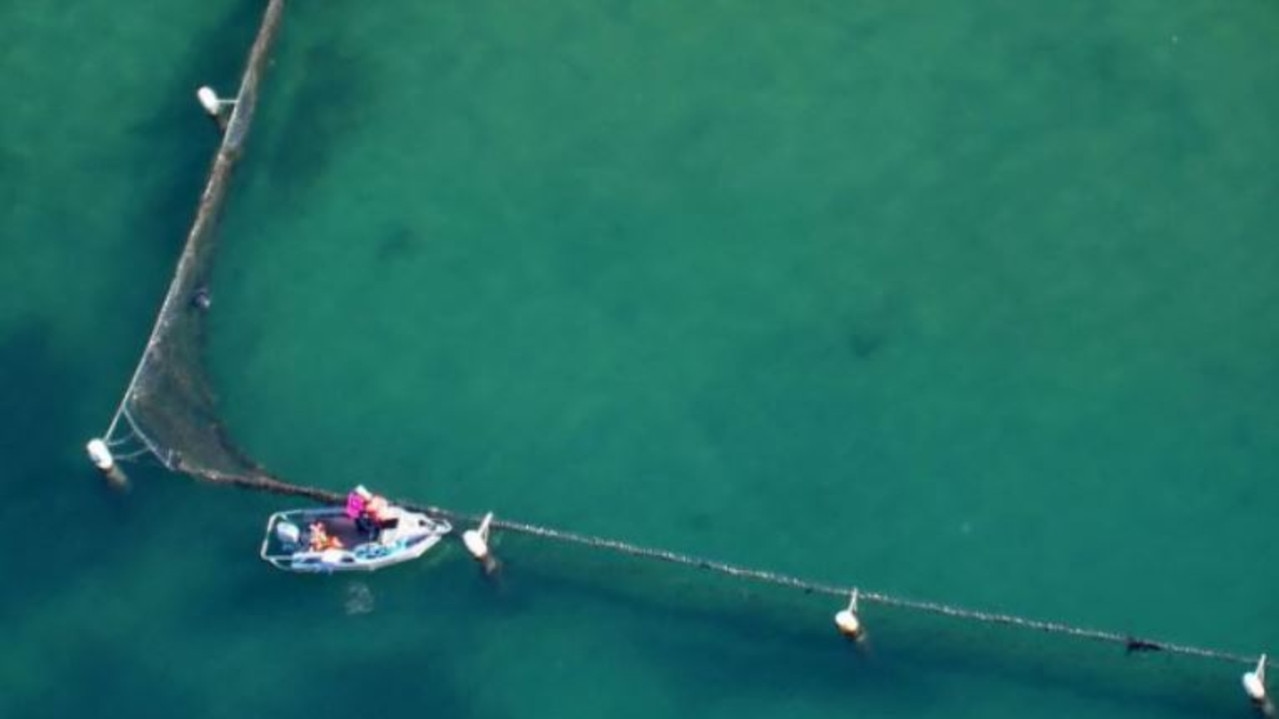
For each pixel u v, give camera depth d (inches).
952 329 6274.6
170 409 6230.3
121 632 6077.8
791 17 6742.1
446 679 5954.7
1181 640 5826.8
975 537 6003.9
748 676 5890.8
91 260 6545.3
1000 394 6181.1
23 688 6043.3
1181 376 6171.3
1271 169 6427.2
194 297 6402.6
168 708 5989.2
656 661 5930.1
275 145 6668.3
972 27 6688.0
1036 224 6407.5
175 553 6146.7
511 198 6545.3
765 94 6638.8
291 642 6028.5
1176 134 6496.1
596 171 6565.0
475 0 6840.6
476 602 6023.6
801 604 5954.7
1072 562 5954.7
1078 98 6565.0
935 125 6560.0
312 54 6801.2
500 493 6151.6
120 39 6875.0
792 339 6294.3
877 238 6417.3
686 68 6697.8
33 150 6727.4
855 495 6082.7
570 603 5999.0
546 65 6732.3
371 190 6579.7
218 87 6776.6
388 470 6200.8
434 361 6328.7
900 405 6186.0
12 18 6934.1
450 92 6712.6
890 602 5880.9
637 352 6304.1
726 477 6127.0
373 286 6441.9
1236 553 5930.1
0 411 6368.1
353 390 6309.1
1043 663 5836.6
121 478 6215.6
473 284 6427.2
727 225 6461.6
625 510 6107.3
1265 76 6550.2
